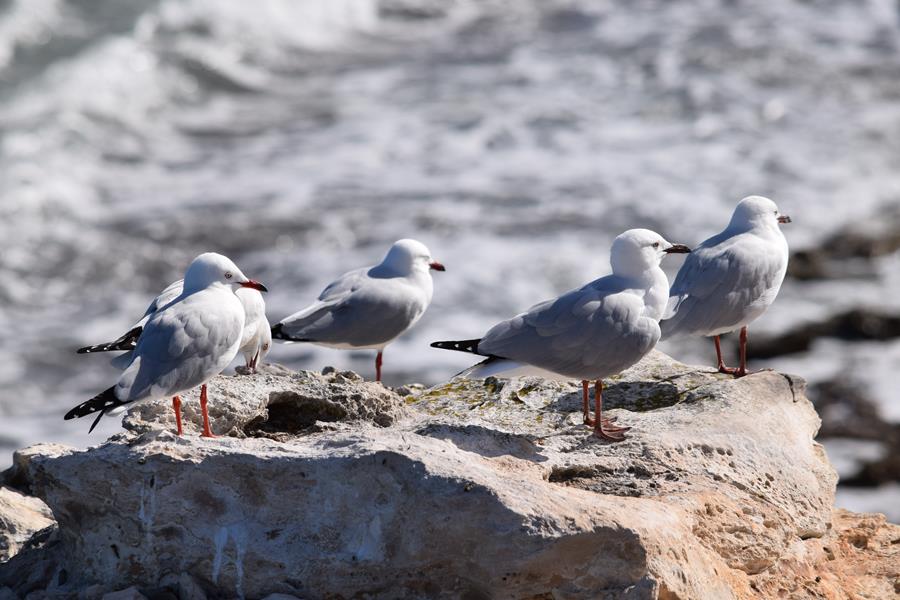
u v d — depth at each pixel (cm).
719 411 905
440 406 981
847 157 2441
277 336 1045
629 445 832
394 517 681
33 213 2117
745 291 997
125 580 719
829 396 1691
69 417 728
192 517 706
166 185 2294
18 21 2997
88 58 2839
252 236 2041
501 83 2842
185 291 811
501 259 1950
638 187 2255
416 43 3225
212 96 2803
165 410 842
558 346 821
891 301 1919
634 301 842
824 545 875
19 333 1759
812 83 2845
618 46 3102
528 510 665
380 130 2556
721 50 3023
